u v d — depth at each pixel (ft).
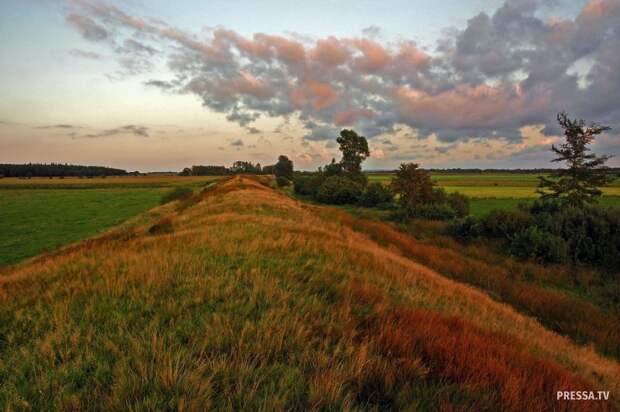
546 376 12.05
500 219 64.08
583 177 66.39
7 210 151.53
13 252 72.43
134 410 7.72
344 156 213.05
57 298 16.31
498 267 47.91
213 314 12.90
